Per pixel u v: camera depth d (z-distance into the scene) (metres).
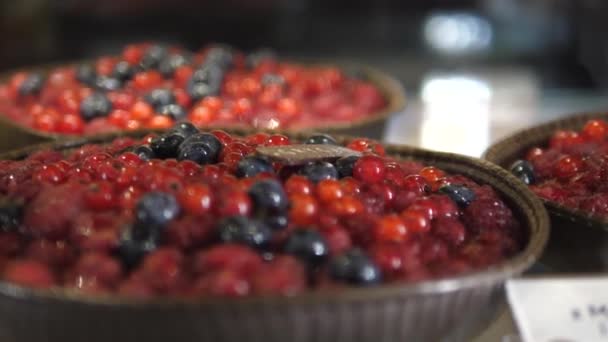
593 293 0.39
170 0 1.04
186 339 0.35
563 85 1.04
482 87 0.90
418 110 0.71
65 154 0.49
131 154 0.43
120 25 1.04
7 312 0.36
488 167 0.46
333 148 0.43
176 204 0.38
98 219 0.38
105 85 0.66
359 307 0.34
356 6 1.13
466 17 1.11
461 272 0.37
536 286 0.39
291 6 1.10
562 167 0.49
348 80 0.72
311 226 0.38
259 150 0.42
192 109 0.64
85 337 0.35
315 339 0.35
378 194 0.41
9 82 0.70
